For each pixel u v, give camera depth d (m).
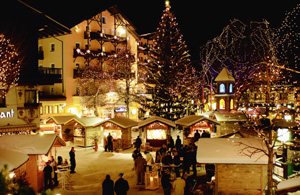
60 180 16.00
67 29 25.28
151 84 48.94
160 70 37.56
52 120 28.39
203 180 15.45
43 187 14.60
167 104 36.97
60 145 15.78
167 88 37.00
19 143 13.82
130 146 25.55
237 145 12.33
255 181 12.26
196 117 25.17
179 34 38.97
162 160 16.06
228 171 12.38
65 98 38.56
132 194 13.58
